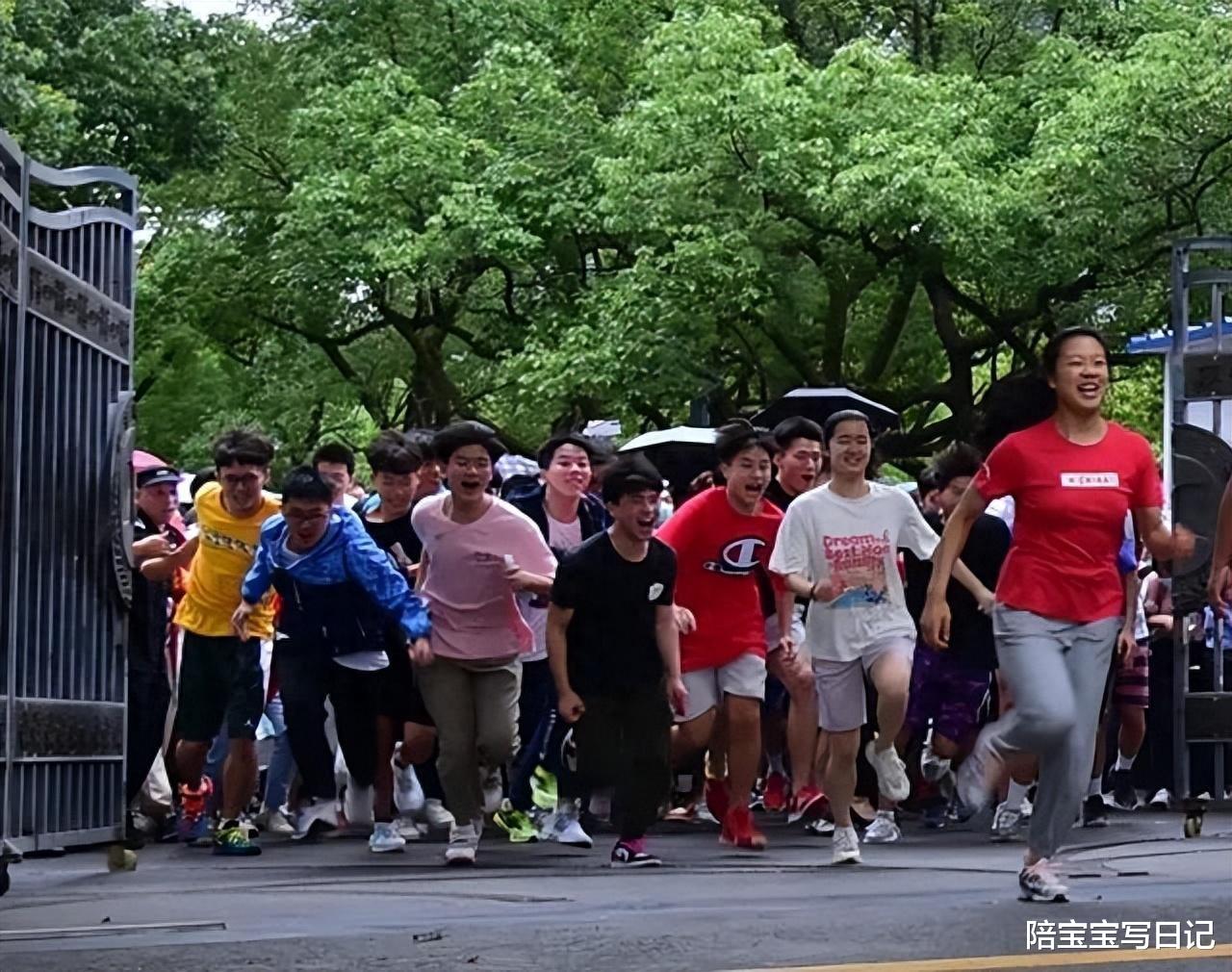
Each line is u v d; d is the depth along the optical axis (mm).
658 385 25594
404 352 32656
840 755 9727
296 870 9609
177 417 33438
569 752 9680
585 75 29516
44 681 8422
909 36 29359
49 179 8547
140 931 6941
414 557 11461
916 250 25891
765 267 25672
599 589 9398
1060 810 7348
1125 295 26047
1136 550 10914
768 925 6730
